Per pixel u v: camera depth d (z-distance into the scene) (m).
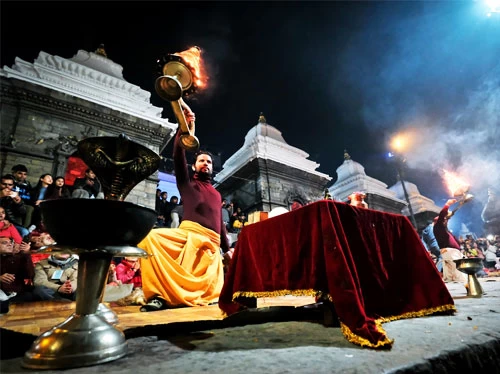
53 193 8.04
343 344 1.36
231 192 16.62
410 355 1.14
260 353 1.25
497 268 12.14
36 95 9.12
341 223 1.83
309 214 1.92
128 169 1.56
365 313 1.59
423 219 21.38
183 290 2.96
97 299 1.27
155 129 11.05
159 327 1.69
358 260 1.84
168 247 3.10
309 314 2.19
